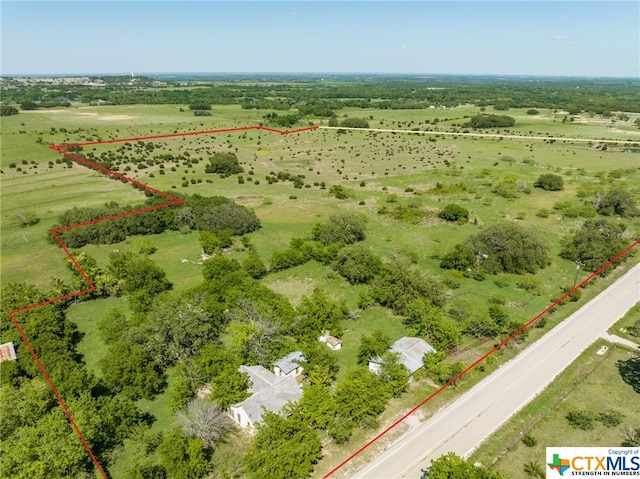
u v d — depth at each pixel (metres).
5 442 40.66
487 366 56.31
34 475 37.41
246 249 94.56
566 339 62.28
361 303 71.00
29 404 44.66
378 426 46.88
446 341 58.97
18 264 87.44
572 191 135.50
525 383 53.31
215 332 61.12
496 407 49.47
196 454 40.94
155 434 45.97
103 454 43.59
